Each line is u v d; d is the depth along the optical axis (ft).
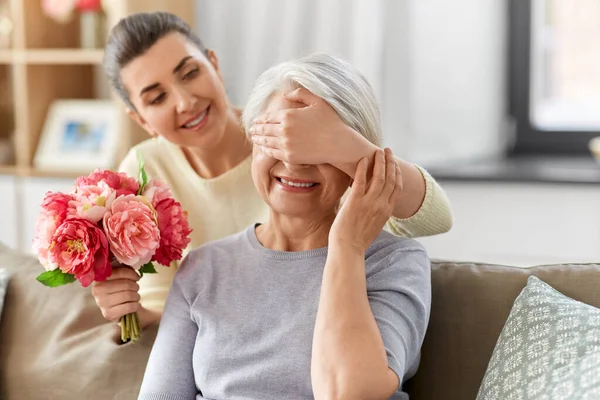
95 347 6.11
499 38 12.00
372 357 4.60
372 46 11.18
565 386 4.48
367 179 5.15
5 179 12.41
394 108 11.34
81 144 12.54
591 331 4.67
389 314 4.92
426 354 5.59
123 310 5.74
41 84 12.79
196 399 5.43
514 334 5.04
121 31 6.77
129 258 5.42
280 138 5.04
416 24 11.18
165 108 6.73
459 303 5.60
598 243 10.49
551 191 10.60
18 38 12.41
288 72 5.18
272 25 11.81
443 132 11.53
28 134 12.57
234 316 5.36
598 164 11.39
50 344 6.29
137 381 5.90
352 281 4.84
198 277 5.63
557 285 5.42
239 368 5.25
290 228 5.46
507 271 5.63
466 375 5.46
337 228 4.99
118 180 5.65
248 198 7.11
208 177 7.16
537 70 12.28
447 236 11.10
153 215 5.52
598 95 12.08
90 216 5.39
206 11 12.15
